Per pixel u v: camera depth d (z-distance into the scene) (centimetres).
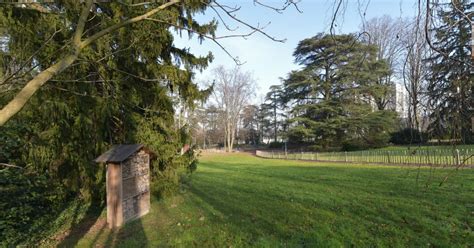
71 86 604
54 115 647
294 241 519
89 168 760
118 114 805
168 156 875
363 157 2050
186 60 898
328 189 994
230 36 369
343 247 489
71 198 859
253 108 6112
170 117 889
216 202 862
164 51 882
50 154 698
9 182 532
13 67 540
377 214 657
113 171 661
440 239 502
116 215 652
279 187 1081
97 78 694
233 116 5050
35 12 491
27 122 645
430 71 257
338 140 3162
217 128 5622
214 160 3053
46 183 633
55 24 539
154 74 830
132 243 546
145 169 774
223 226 625
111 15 714
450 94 253
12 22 505
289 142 3778
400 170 1396
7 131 579
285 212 714
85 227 654
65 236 598
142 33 677
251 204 816
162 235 589
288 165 2141
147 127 842
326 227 585
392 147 2755
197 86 922
